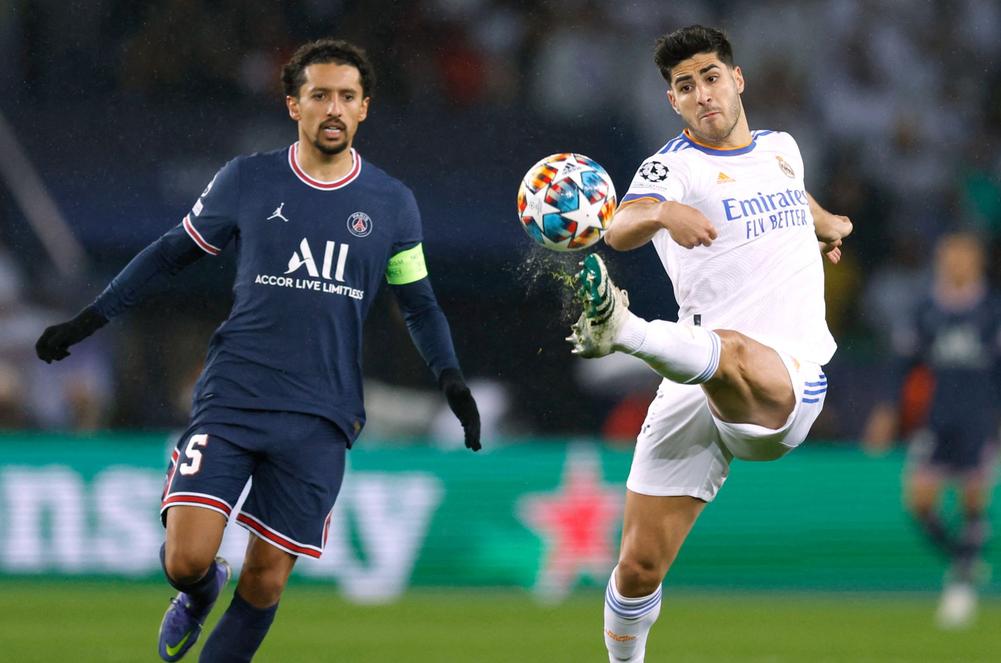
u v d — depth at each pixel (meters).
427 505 38.12
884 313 53.34
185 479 17.56
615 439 45.34
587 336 17.06
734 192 18.89
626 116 53.81
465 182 50.06
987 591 39.00
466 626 31.33
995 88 59.34
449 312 48.94
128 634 28.92
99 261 48.31
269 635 29.42
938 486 35.41
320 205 18.16
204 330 47.56
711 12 57.28
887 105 58.16
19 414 45.69
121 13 50.53
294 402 17.81
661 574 19.94
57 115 48.50
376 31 53.16
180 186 49.16
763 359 18.17
